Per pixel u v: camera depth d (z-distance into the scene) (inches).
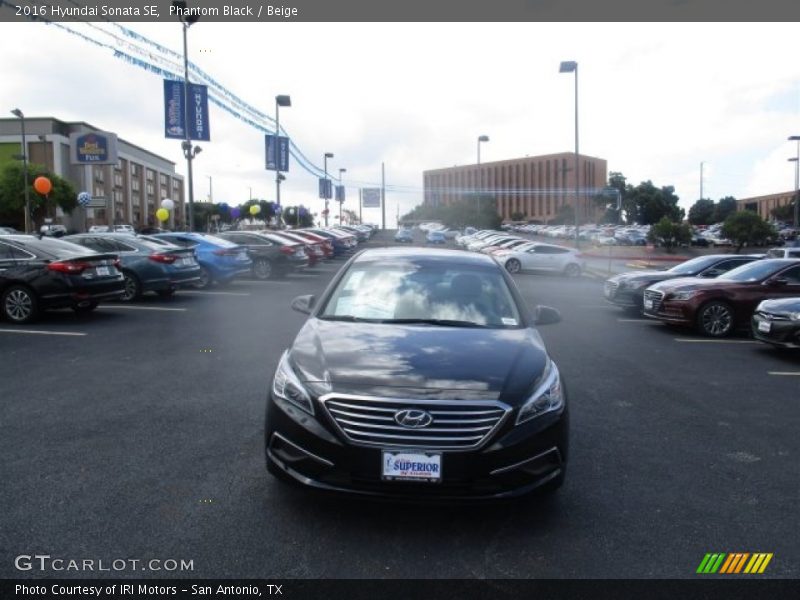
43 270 426.6
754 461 202.2
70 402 246.7
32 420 224.1
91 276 444.1
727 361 364.2
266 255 804.0
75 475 176.6
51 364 311.4
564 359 357.4
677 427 235.5
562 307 619.2
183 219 4094.5
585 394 279.9
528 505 164.9
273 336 398.0
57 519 150.8
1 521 149.5
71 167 2881.4
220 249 685.9
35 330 408.2
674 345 415.2
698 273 569.9
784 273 458.6
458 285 211.2
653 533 151.6
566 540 147.0
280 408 152.9
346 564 134.1
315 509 158.4
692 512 163.8
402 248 248.7
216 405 245.1
